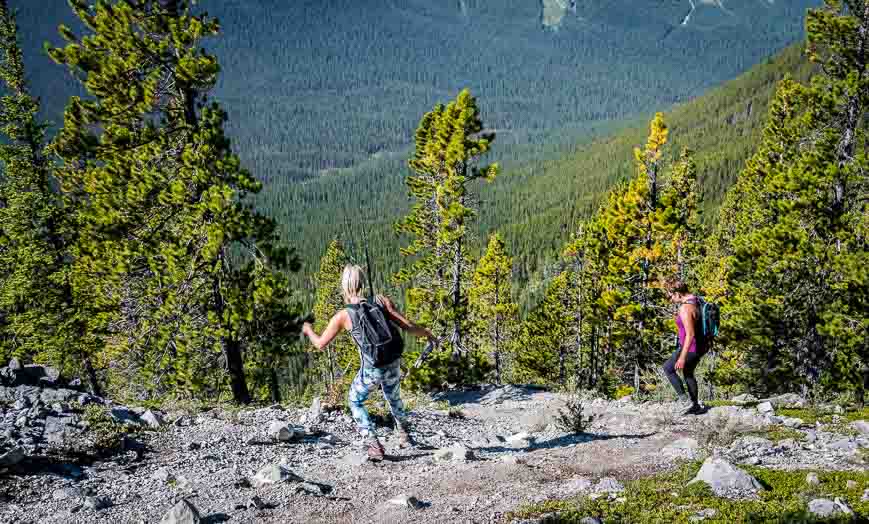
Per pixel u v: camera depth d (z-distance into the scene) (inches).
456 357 1000.9
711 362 1358.3
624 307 1120.8
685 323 329.7
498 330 1584.6
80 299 919.7
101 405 336.8
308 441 327.9
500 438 349.1
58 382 363.3
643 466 241.9
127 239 656.4
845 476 198.8
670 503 188.4
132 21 609.0
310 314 676.7
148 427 326.6
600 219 1334.9
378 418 394.3
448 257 1072.8
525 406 631.2
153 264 642.2
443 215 1026.7
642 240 1123.3
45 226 952.9
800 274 846.5
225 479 250.7
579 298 1619.1
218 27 629.9
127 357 689.0
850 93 749.3
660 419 349.7
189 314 636.7
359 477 252.1
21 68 954.1
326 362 1830.7
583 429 349.4
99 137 636.7
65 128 628.7
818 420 317.1
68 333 935.0
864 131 768.9
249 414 389.4
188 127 638.5
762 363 982.4
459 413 501.4
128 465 269.7
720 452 249.3
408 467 266.1
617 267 1144.8
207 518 200.4
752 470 211.8
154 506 216.8
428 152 1047.6
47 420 301.7
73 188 784.3
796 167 818.2
